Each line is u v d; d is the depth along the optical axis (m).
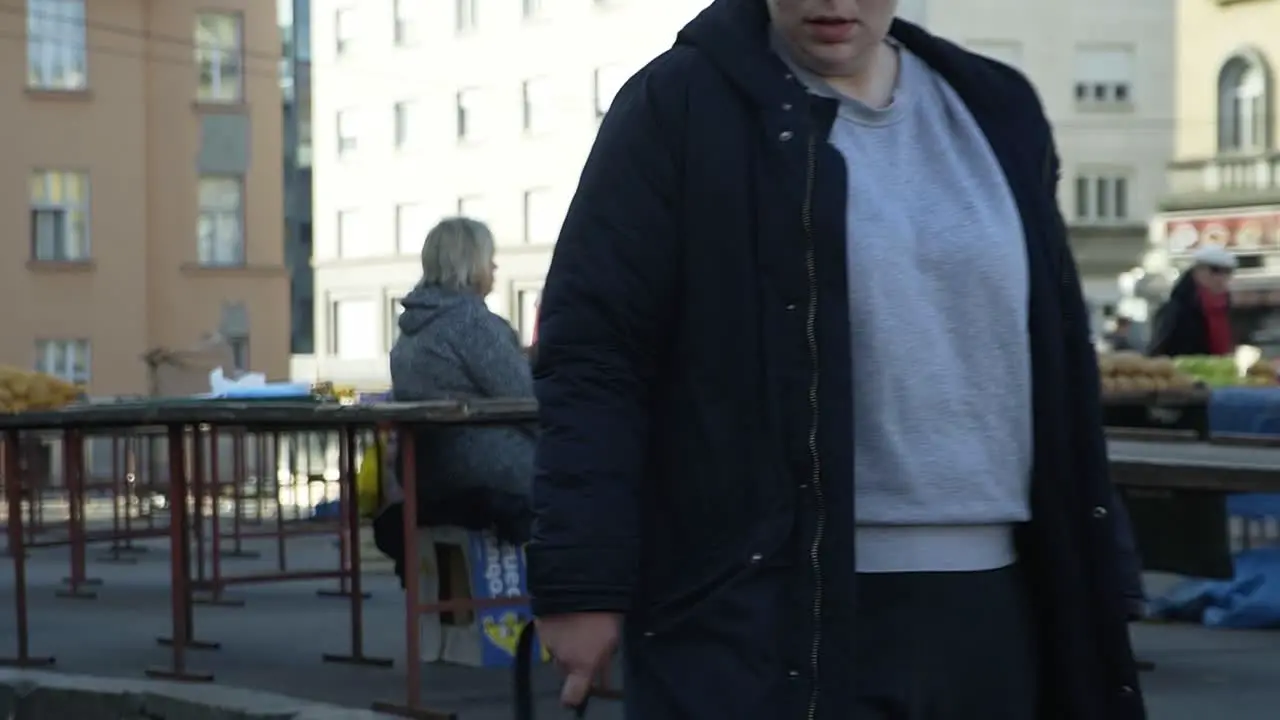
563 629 3.60
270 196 54.44
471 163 71.00
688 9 62.56
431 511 9.30
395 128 74.62
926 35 3.87
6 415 9.71
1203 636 11.02
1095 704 3.77
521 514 9.18
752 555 3.56
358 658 9.79
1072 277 3.81
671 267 3.64
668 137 3.65
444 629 9.75
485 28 70.19
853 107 3.72
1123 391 12.84
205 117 53.75
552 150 67.56
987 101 3.82
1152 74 65.00
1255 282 53.34
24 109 51.34
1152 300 52.50
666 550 3.65
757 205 3.61
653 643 3.64
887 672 3.61
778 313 3.58
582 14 66.25
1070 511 3.77
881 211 3.64
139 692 8.31
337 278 77.56
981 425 3.67
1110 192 65.12
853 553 3.55
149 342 53.19
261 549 18.11
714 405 3.61
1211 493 8.88
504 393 9.20
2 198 51.06
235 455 17.14
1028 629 3.76
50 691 8.70
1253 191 53.47
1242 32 53.81
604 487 3.59
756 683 3.54
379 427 7.88
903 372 3.61
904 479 3.62
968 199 3.71
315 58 78.50
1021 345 3.71
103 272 52.06
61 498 25.27
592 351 3.64
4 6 50.94
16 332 51.22
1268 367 16.52
